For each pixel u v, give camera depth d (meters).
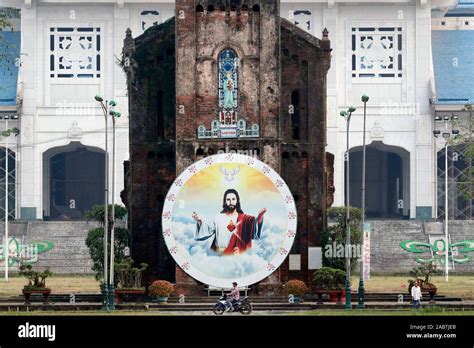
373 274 166.00
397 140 192.88
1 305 112.88
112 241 117.12
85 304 112.62
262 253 114.12
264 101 118.56
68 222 173.88
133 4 194.12
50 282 147.38
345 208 126.75
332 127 192.12
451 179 195.00
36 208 192.50
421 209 192.12
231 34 118.75
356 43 194.38
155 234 120.81
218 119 118.50
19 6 194.00
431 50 197.88
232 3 118.88
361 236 122.06
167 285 114.56
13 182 193.50
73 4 193.88
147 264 119.62
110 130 191.38
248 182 114.56
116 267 117.56
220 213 114.44
